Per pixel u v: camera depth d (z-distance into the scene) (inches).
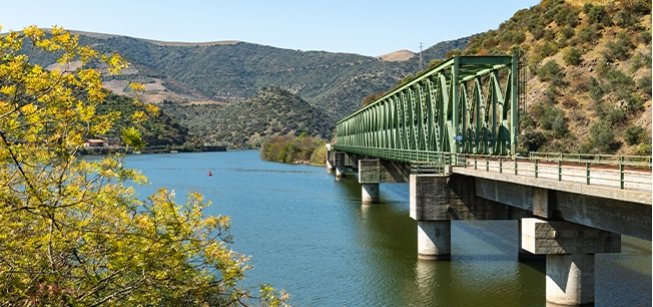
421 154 1675.7
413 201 1332.4
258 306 729.6
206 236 504.1
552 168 1098.7
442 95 1600.6
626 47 2972.4
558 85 3026.6
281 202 2556.6
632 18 3176.7
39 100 443.8
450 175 1310.3
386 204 2507.4
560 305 937.5
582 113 2778.1
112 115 470.0
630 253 1327.5
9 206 416.2
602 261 1254.9
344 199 2696.9
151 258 442.6
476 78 1697.8
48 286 395.5
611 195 655.8
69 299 402.6
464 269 1234.0
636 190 629.9
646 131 2388.0
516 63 1456.7
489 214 1310.3
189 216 488.4
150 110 500.7
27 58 434.9
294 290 1096.8
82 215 466.3
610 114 2593.5
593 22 3334.2
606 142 2474.2
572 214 869.2
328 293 1074.1
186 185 3368.6
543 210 935.0
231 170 4881.9
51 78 442.0
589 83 2915.8
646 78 2642.7
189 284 465.1
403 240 1611.7
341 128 5255.9
